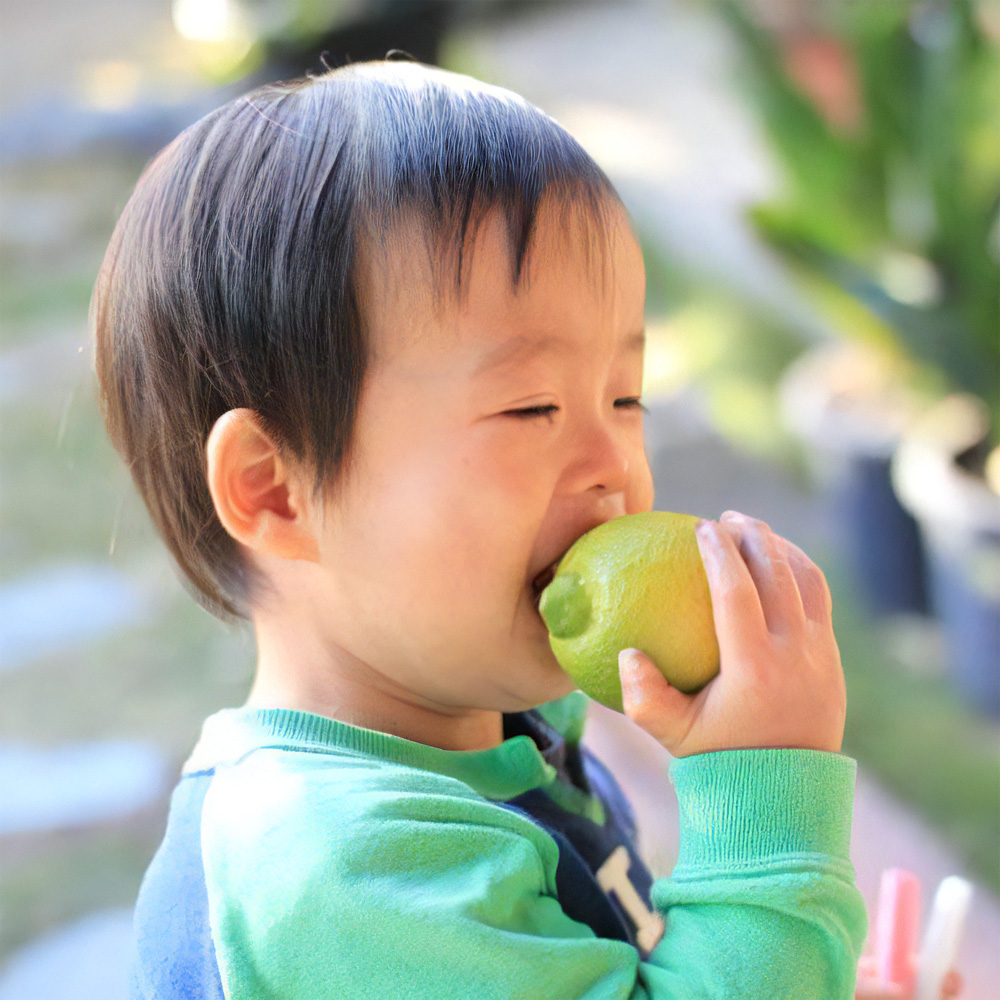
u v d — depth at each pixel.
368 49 5.59
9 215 8.59
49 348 6.56
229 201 1.05
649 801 2.37
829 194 3.90
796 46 3.86
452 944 0.87
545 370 1.02
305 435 1.03
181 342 1.07
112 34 12.30
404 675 1.07
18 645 3.94
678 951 0.93
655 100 8.99
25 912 2.73
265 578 1.11
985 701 3.30
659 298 5.43
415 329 1.00
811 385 4.32
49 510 4.87
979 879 2.70
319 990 0.89
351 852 0.90
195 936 0.95
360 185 1.01
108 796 3.12
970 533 3.17
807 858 0.93
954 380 3.66
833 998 0.91
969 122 3.48
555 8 11.89
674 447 5.12
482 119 1.05
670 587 0.98
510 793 1.10
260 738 1.03
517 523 1.01
